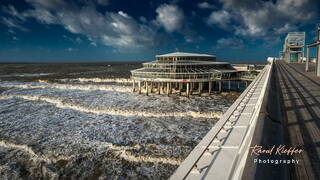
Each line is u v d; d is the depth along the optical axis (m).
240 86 75.19
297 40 81.25
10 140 28.81
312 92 18.08
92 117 39.75
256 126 7.04
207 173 4.70
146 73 59.91
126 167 22.19
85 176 21.05
